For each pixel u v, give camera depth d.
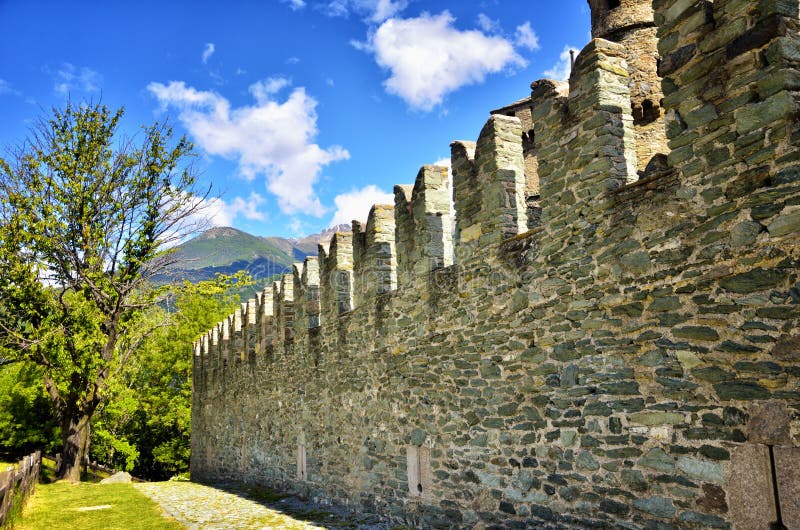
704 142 5.89
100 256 20.34
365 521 10.90
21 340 19.45
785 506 5.04
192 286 21.58
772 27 5.36
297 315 15.56
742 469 5.39
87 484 19.73
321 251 14.48
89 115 20.02
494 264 8.64
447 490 9.27
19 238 18.84
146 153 20.83
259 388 18.20
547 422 7.56
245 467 19.05
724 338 5.62
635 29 18.75
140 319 23.20
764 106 5.39
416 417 10.16
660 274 6.27
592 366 6.99
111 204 20.47
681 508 5.89
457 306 9.35
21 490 12.23
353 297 12.74
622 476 6.52
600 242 6.99
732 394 5.52
